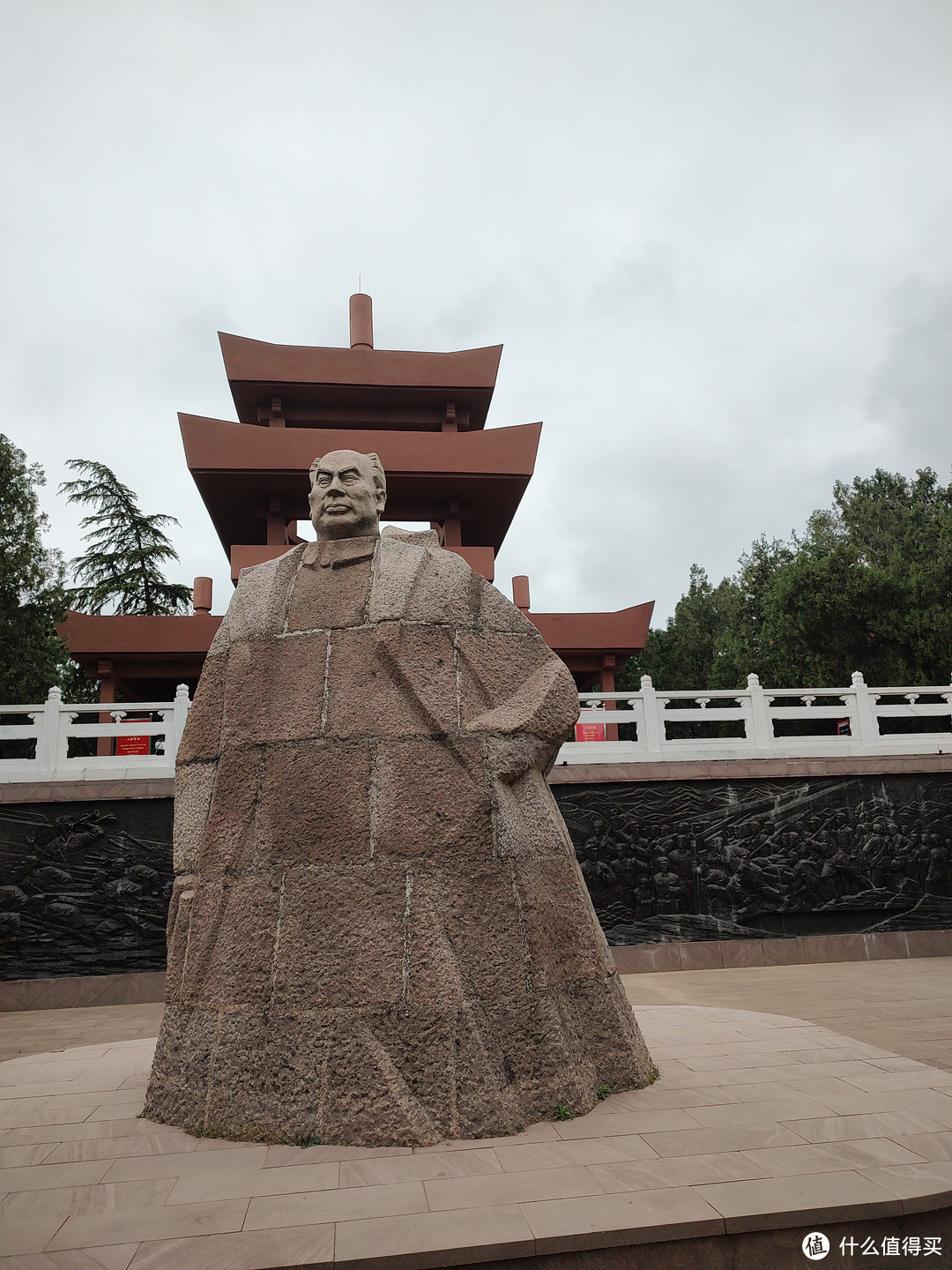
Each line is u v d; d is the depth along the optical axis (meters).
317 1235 3.10
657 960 12.28
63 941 11.42
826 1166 3.64
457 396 23.17
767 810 13.11
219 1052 4.38
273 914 4.55
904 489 34.19
